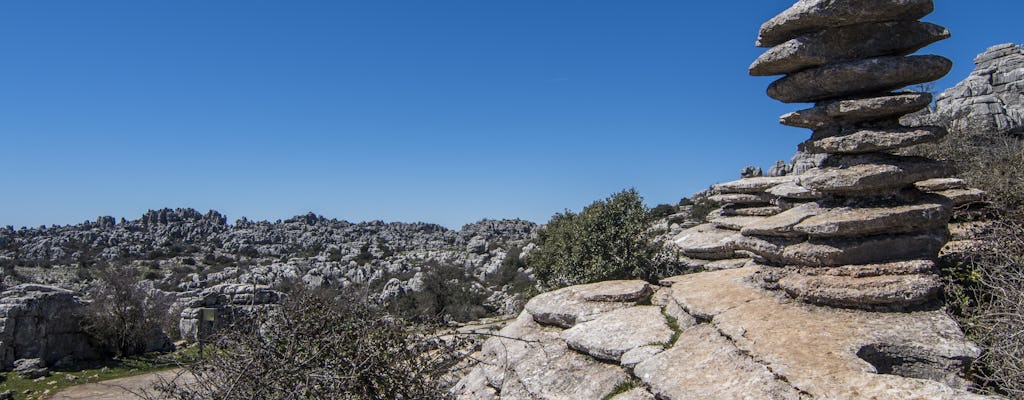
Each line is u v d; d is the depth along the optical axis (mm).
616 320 10945
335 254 84625
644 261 15625
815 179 9984
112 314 31266
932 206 9164
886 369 7805
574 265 16500
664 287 12336
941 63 9352
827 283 9125
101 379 26484
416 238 107250
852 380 6906
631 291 11914
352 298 6512
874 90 9891
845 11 9203
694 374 8172
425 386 6480
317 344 6035
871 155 9828
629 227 15992
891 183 9414
